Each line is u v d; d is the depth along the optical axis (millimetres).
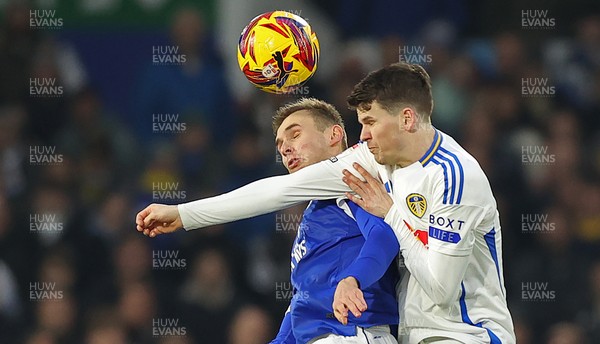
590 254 34062
